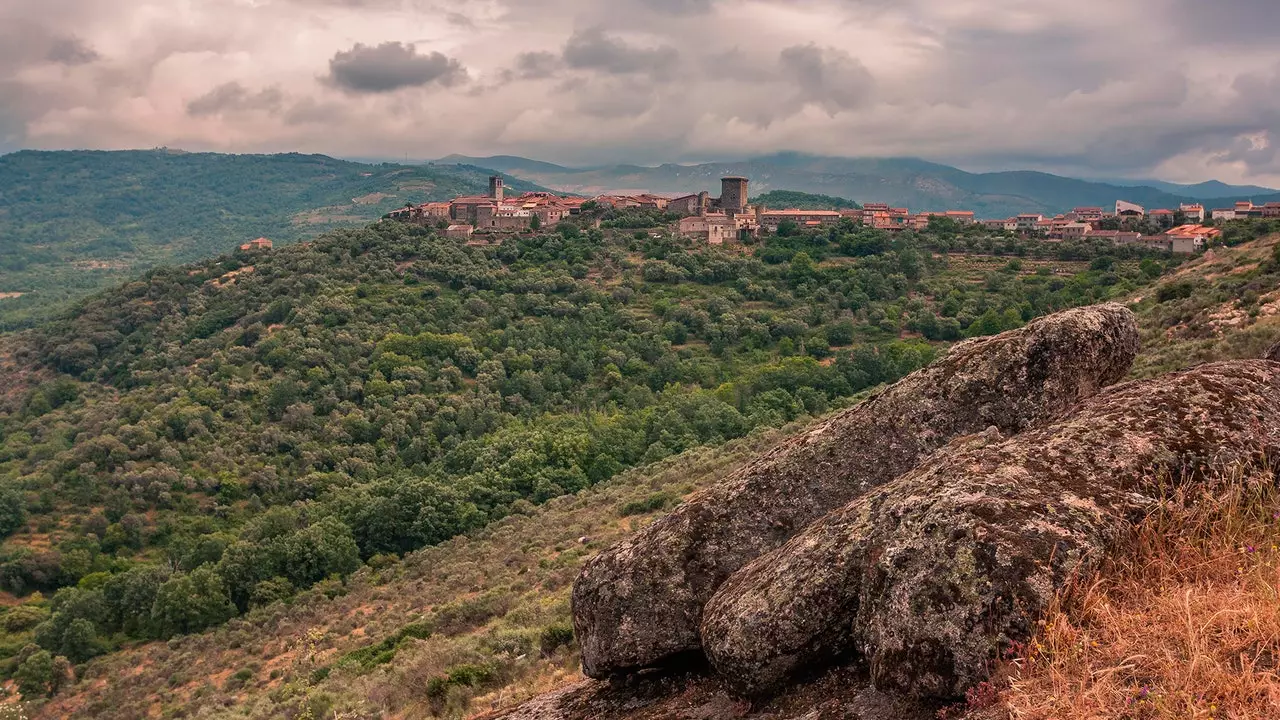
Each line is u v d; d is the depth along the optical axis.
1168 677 3.66
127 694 39.94
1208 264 70.94
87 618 52.12
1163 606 4.06
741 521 6.39
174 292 125.81
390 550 59.69
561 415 82.75
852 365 85.69
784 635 5.07
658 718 5.86
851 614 4.98
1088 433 5.09
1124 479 4.73
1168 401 5.27
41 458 81.19
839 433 6.57
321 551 55.34
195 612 50.69
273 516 62.38
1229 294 42.03
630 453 69.50
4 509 67.25
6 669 48.53
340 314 104.12
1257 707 3.43
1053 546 4.17
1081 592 4.09
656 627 6.27
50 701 42.47
